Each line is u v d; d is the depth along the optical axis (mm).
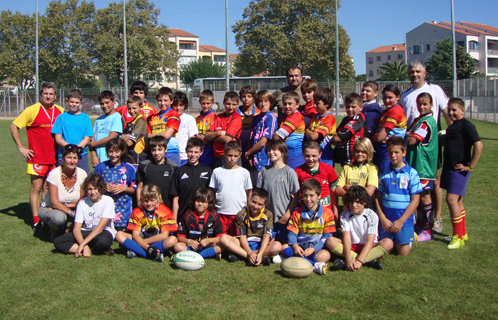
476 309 3387
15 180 9078
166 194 5289
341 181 5047
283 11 47219
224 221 4977
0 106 37656
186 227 4777
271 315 3318
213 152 5832
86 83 53656
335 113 30891
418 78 5613
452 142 4992
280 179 4891
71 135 5883
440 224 5559
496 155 11586
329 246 4418
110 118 6000
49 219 5168
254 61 48250
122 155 5379
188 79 59219
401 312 3350
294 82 6164
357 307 3439
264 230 4605
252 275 4148
